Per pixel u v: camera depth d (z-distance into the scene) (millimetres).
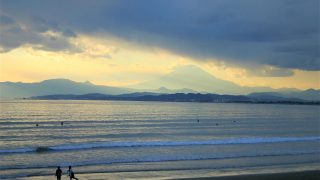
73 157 43094
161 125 97062
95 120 107812
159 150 49250
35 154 45500
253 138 66250
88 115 130375
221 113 171000
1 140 62156
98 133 75312
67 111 153750
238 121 120500
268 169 35625
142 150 49250
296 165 38250
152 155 44500
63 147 50844
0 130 78312
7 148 51125
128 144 55031
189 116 140125
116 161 39562
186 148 51469
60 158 42344
